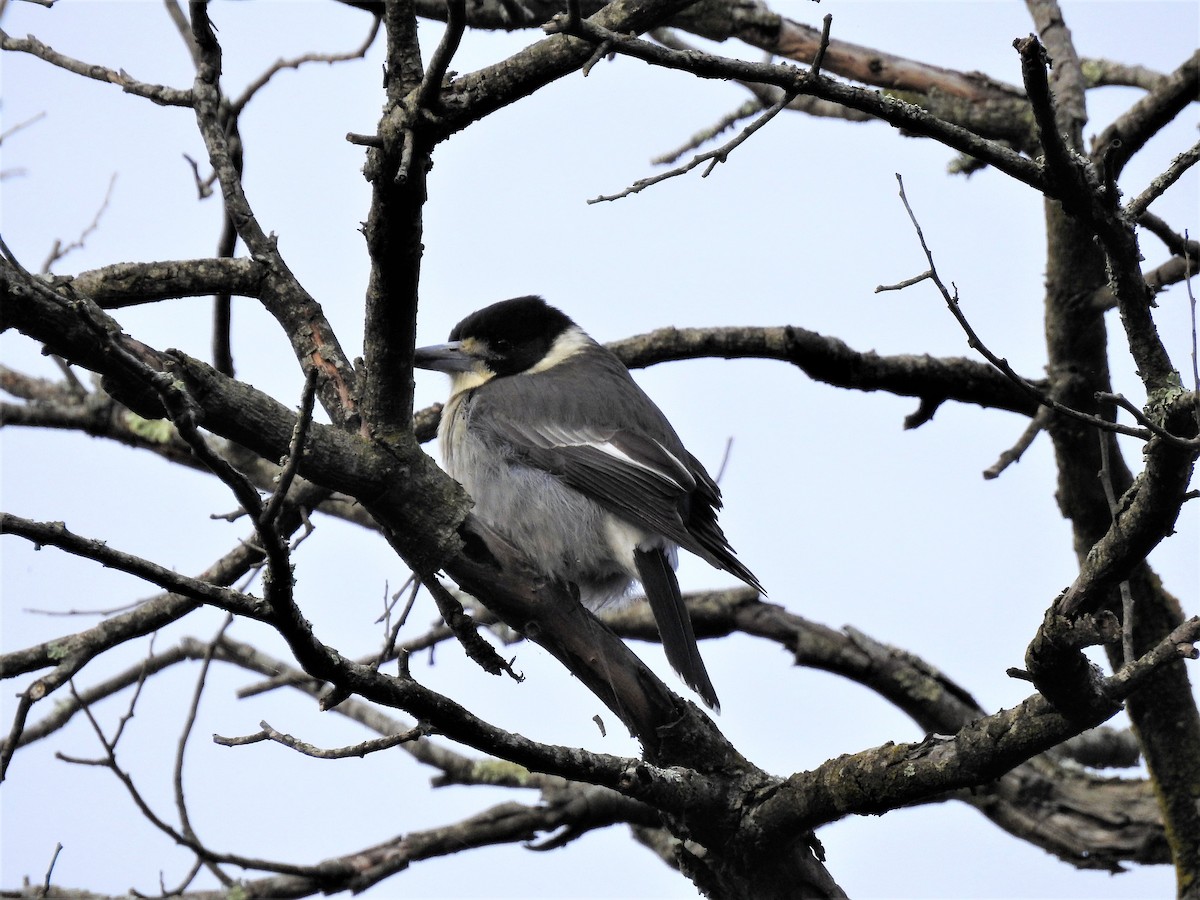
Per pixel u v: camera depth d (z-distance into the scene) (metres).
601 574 11.95
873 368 13.02
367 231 7.41
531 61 7.34
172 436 13.88
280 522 10.73
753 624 13.32
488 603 8.81
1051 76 12.37
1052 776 13.07
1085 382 12.00
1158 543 7.39
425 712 7.20
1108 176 7.38
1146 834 12.41
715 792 8.70
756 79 7.39
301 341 9.27
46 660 10.10
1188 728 11.66
